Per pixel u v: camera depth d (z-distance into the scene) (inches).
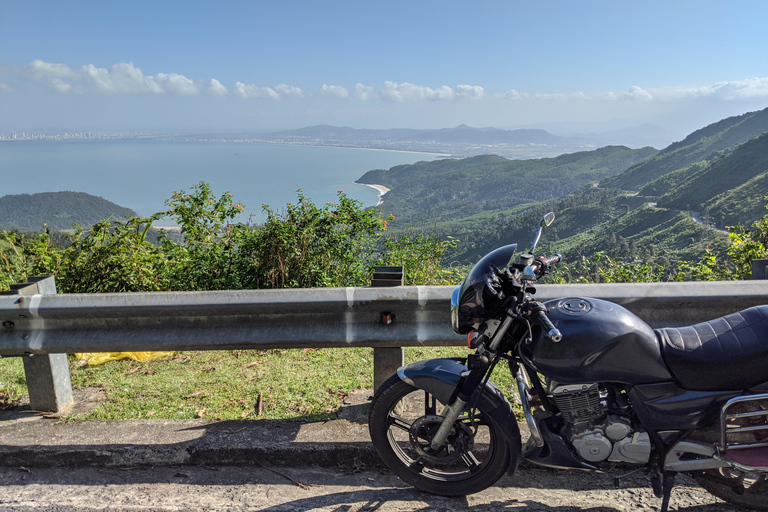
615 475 111.3
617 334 89.8
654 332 95.3
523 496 105.3
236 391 150.7
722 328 93.4
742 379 89.1
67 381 144.5
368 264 276.2
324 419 130.8
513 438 99.3
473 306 95.3
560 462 96.7
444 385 100.2
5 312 131.2
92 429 128.0
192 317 133.3
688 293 122.3
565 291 124.0
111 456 118.2
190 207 263.7
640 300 122.6
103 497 105.8
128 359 180.9
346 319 130.9
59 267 248.2
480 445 115.5
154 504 102.7
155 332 133.6
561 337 89.1
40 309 130.7
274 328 131.7
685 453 93.8
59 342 133.9
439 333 129.0
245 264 253.9
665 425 92.3
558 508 100.6
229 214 266.8
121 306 129.3
